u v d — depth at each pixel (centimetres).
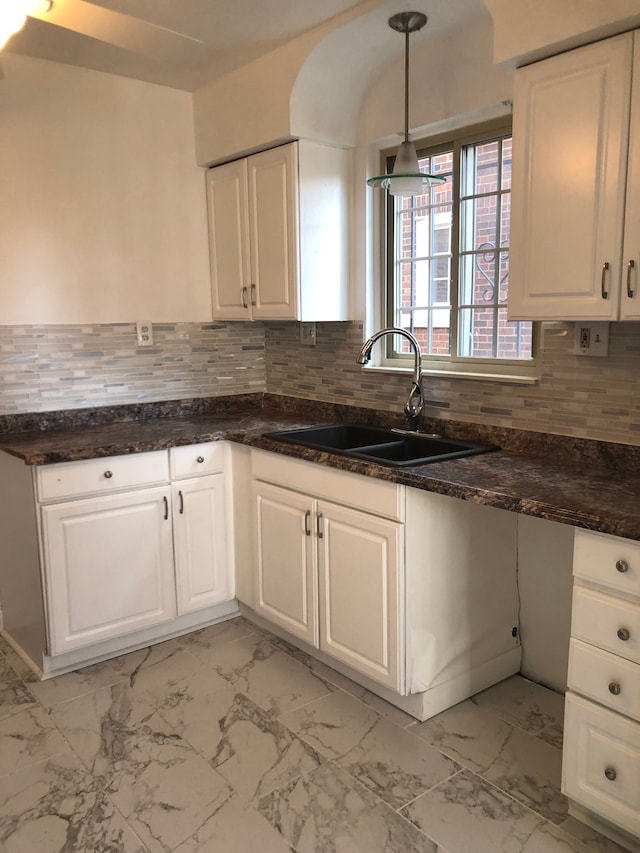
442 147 272
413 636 225
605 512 169
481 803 193
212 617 311
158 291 328
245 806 193
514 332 256
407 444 274
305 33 256
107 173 308
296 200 284
